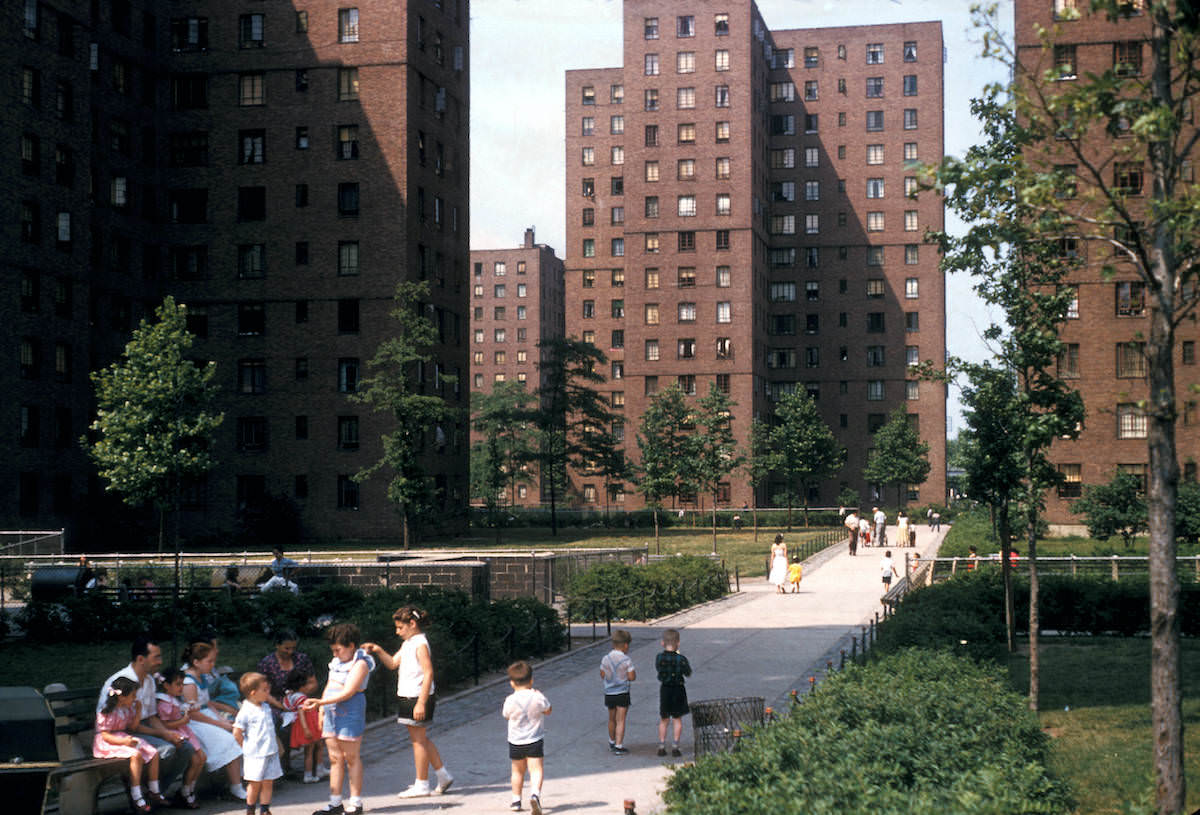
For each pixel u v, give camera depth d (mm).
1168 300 8672
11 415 53750
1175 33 8797
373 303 66000
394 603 22781
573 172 123188
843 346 108250
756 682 19984
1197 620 26094
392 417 65500
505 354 160625
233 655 23250
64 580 32531
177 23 68188
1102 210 9359
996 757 9805
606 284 122250
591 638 27125
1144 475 55469
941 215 106875
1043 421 16516
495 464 87750
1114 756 13594
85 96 59156
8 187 53531
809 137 109375
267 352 67062
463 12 74750
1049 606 27438
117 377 34469
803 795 7754
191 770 11852
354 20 66812
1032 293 17312
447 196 71812
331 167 66688
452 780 12469
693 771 8922
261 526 64562
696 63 99375
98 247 62625
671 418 72062
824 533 74500
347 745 11516
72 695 11391
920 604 23531
